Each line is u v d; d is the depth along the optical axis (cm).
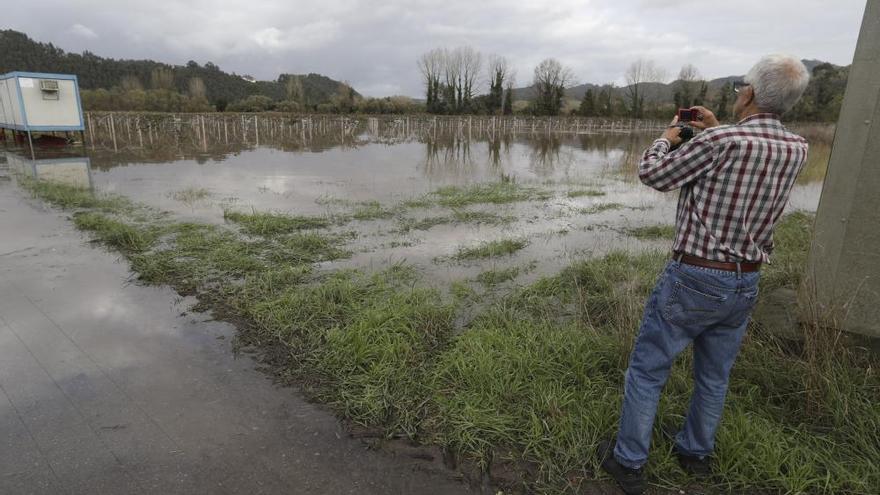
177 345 343
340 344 337
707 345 215
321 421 266
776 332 340
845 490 221
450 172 1278
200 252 542
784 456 235
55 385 292
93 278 465
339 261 538
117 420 262
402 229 675
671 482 225
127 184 978
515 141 2642
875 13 288
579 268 502
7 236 593
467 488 223
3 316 381
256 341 351
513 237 650
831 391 270
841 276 315
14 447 240
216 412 271
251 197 874
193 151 1670
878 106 290
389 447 248
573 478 228
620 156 1808
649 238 666
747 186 185
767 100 190
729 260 191
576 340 338
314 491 219
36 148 1562
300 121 3014
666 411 262
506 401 278
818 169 1348
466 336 347
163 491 216
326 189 974
